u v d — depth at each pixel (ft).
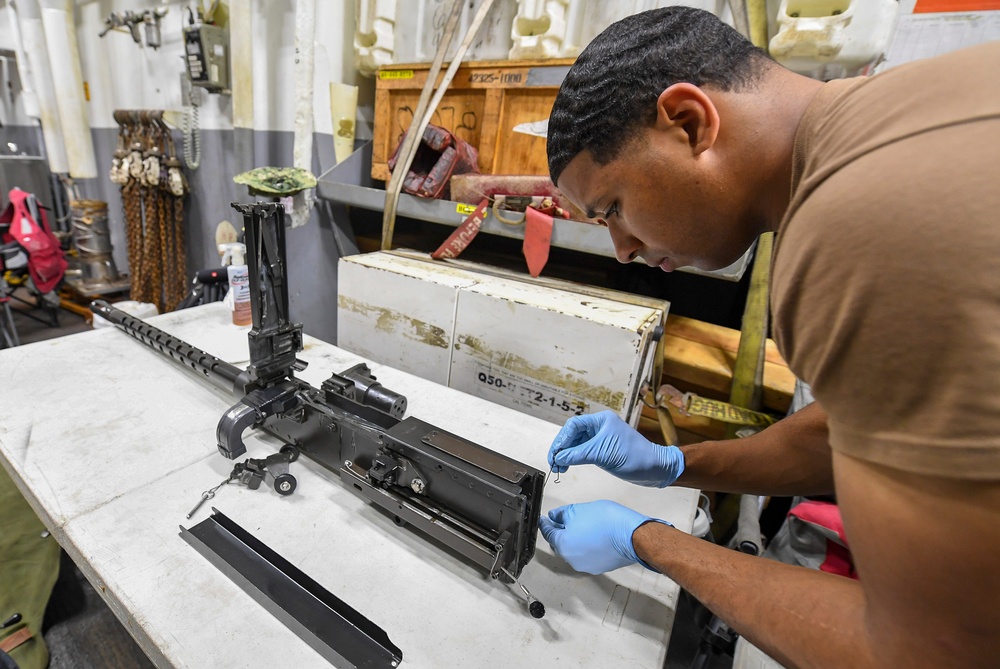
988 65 0.99
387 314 4.19
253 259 2.64
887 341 0.94
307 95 5.22
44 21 8.43
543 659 1.79
